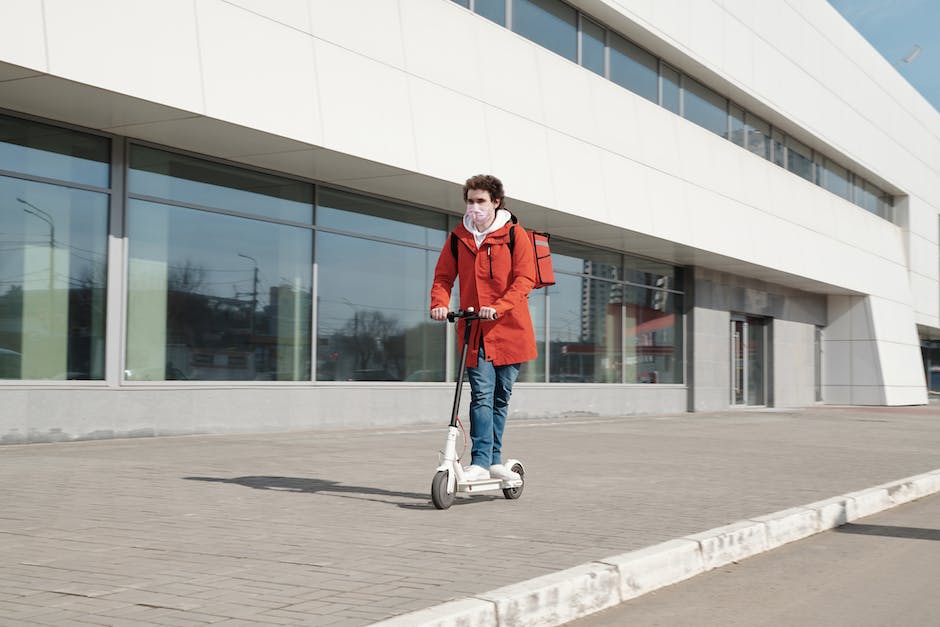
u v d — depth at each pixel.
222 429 13.81
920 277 40.69
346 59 14.04
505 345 6.98
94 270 12.47
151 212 13.16
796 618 4.54
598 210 19.34
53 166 12.09
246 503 6.79
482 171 16.38
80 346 12.28
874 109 36.41
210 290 13.89
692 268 25.94
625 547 5.35
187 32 11.87
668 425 18.80
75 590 4.16
